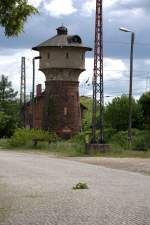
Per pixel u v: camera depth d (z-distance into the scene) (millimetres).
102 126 59125
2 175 29672
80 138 78938
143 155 49969
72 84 86688
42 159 47188
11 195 20047
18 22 13305
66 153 57438
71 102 86562
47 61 86125
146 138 61938
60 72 86125
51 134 75812
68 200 18406
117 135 74875
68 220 13992
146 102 86625
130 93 53906
